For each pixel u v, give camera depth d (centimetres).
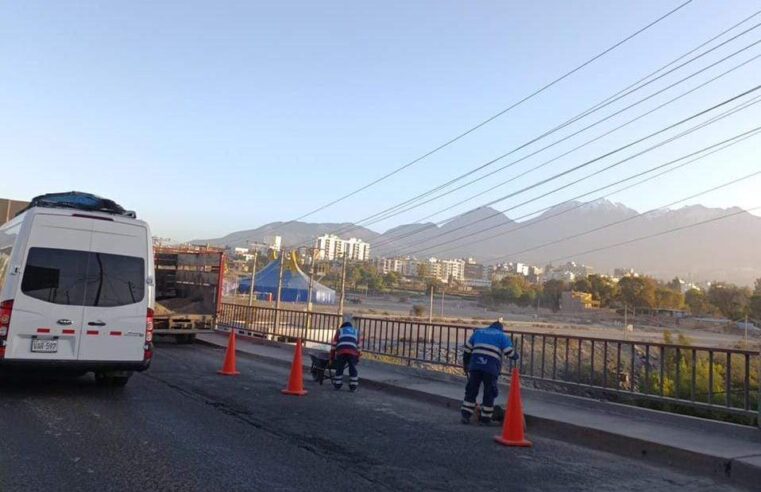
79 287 1054
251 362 1783
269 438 826
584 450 876
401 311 9844
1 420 834
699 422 934
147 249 1121
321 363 1391
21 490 563
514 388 891
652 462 822
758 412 865
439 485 657
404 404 1184
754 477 723
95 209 1151
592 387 1132
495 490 652
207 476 636
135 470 642
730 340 8488
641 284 14838
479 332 1042
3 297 1011
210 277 2220
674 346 1029
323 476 664
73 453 693
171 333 2103
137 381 1250
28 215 1052
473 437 909
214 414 965
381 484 649
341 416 1018
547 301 15000
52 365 1023
